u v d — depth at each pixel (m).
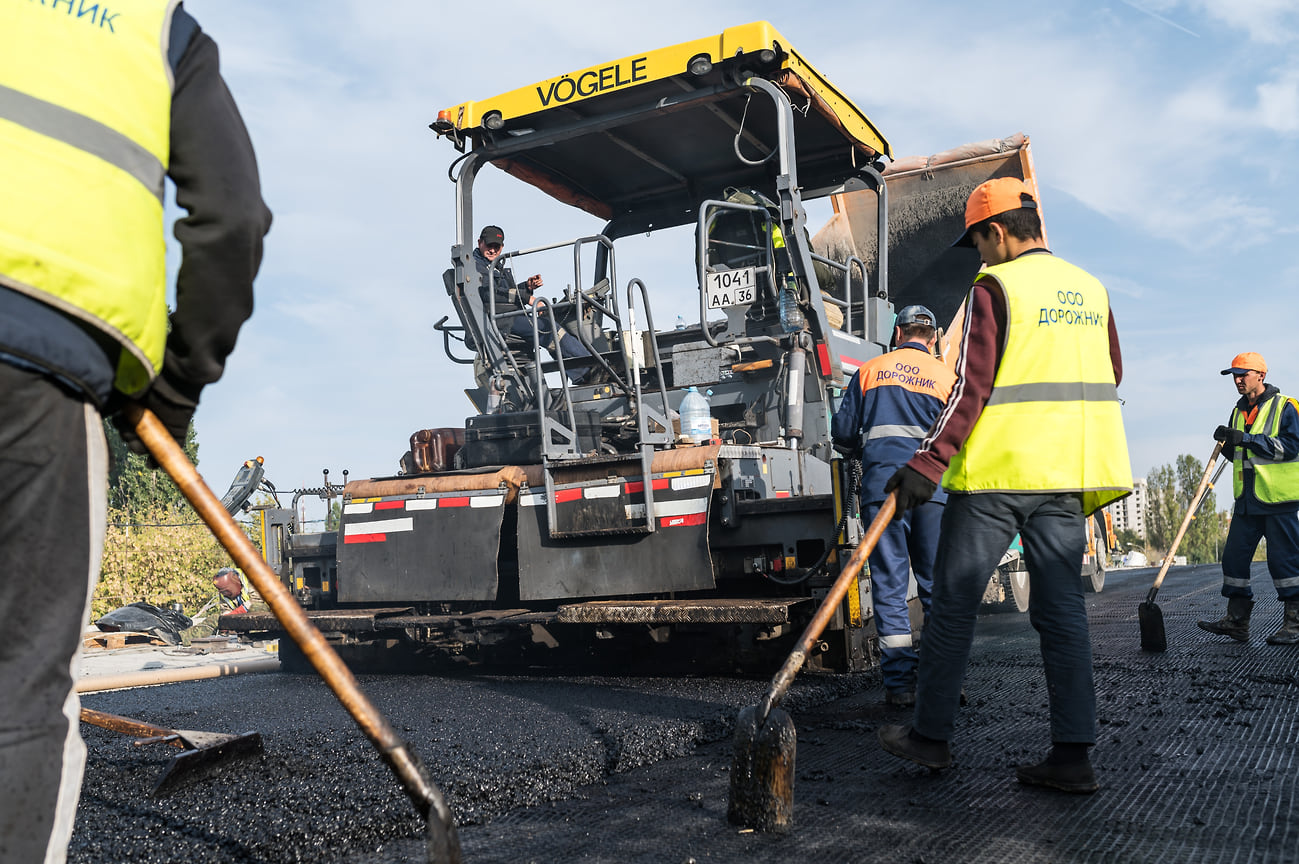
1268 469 5.75
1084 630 2.74
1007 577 8.48
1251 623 6.80
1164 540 54.56
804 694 4.25
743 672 5.04
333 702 4.79
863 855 2.17
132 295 1.36
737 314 6.12
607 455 5.11
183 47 1.49
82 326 1.33
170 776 2.80
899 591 4.21
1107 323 3.02
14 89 1.31
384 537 5.65
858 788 2.76
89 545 1.33
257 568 1.57
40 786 1.24
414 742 3.48
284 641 6.39
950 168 8.38
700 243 5.81
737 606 4.57
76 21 1.37
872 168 7.24
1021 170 8.16
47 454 1.28
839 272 6.82
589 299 5.64
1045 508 2.84
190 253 1.44
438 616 5.46
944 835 2.30
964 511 2.90
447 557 5.45
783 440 5.76
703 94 5.98
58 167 1.30
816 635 2.52
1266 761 2.90
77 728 1.32
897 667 4.16
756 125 6.71
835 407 5.89
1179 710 3.69
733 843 2.28
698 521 4.88
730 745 3.53
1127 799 2.56
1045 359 2.86
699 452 4.94
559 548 5.22
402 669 6.06
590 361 6.57
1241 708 3.71
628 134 6.80
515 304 6.77
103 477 1.37
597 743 3.32
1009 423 2.84
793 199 5.75
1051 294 2.91
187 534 15.24
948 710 2.87
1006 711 3.81
